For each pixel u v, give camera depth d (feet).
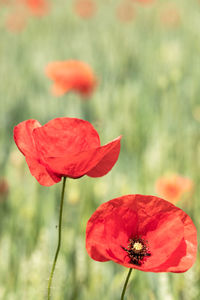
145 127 6.20
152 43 11.75
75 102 7.05
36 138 2.52
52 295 3.03
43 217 3.96
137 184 4.53
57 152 2.55
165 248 2.43
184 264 2.40
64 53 11.15
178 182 3.85
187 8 18.16
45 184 2.48
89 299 3.18
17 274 3.30
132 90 7.48
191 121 6.39
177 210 2.45
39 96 7.70
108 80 8.39
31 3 13.39
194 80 7.81
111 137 5.71
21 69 9.71
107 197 4.34
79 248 3.28
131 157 5.37
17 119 6.91
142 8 18.38
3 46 12.42
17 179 4.91
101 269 3.23
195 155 5.00
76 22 16.39
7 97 7.73
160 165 4.99
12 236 3.77
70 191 4.05
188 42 11.61
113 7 20.26
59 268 3.08
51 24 15.70
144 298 3.19
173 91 6.22
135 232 2.47
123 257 2.43
